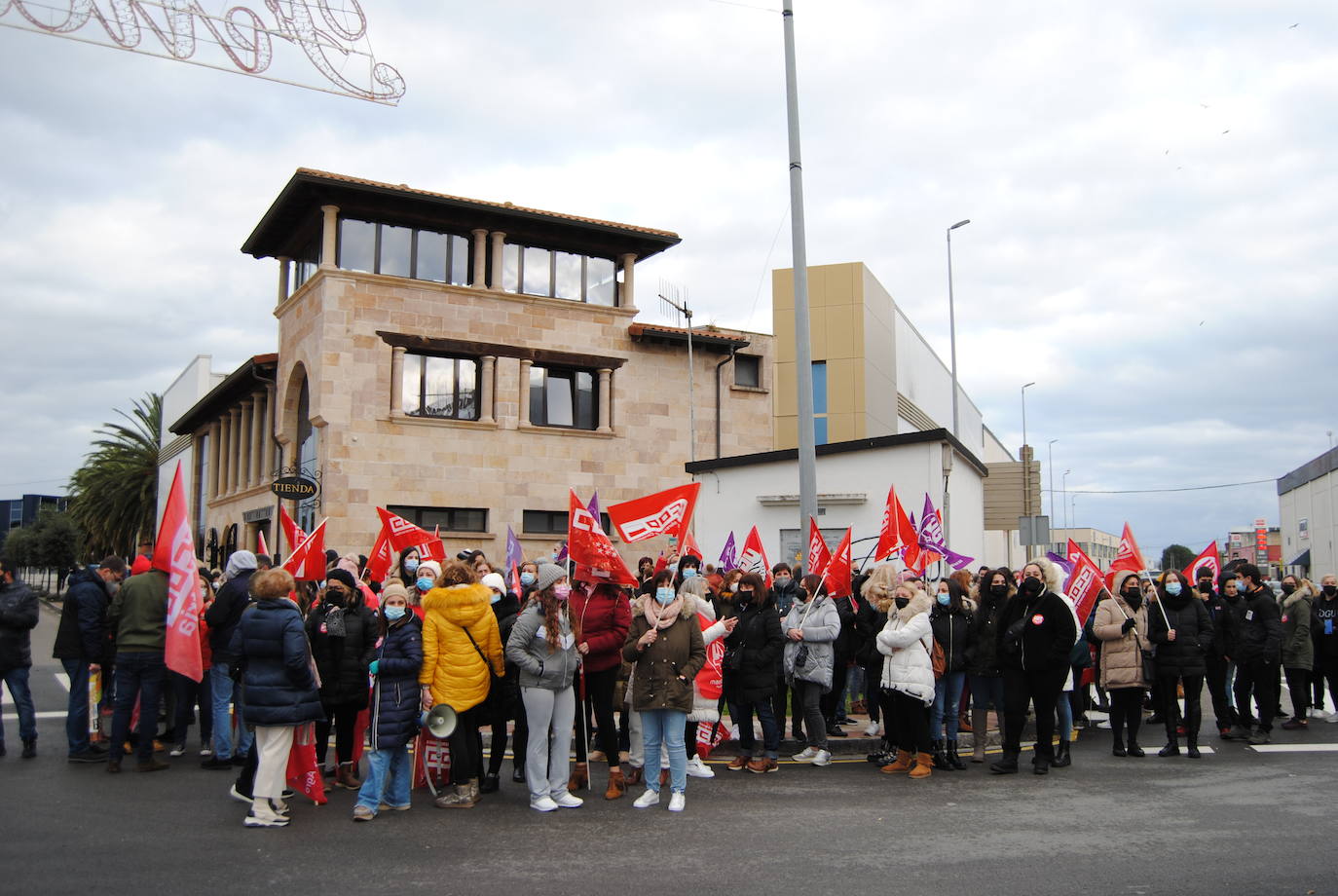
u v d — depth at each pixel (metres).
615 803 8.90
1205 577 13.39
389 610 8.23
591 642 9.15
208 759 10.40
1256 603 12.73
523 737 9.73
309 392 27.00
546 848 7.31
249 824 7.88
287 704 7.97
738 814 8.44
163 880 6.46
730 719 13.80
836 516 20.98
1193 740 11.41
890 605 11.45
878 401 40.22
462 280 28.53
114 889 6.27
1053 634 10.20
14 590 10.75
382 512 12.83
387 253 27.59
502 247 28.84
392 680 8.30
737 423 32.19
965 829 7.91
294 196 26.75
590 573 9.33
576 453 29.33
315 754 8.72
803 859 7.02
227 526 35.66
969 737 12.26
